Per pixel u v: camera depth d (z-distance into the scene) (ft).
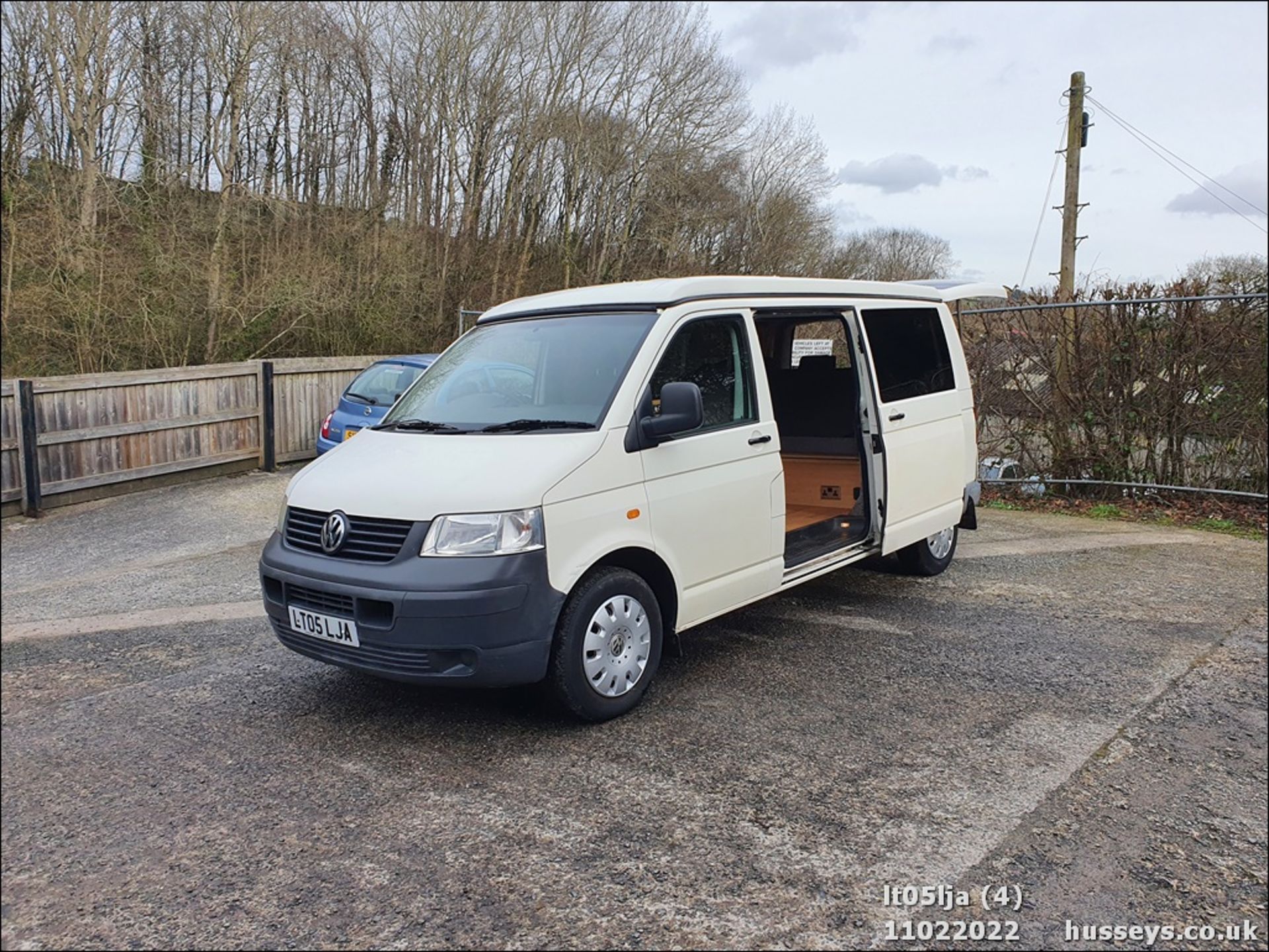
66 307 47.93
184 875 9.53
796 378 20.67
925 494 19.77
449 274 75.00
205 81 55.11
